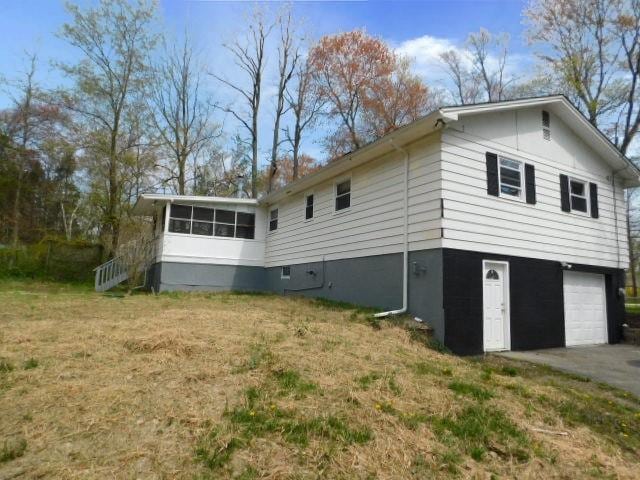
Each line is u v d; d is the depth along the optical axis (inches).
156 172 969.5
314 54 1016.2
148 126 911.0
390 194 410.0
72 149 887.7
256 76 1018.1
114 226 833.5
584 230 456.8
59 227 1240.8
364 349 263.6
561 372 290.8
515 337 375.2
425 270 356.2
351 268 462.3
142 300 481.1
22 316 335.3
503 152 394.6
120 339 239.1
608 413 202.1
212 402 161.0
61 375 181.5
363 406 166.7
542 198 420.8
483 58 1036.5
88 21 809.5
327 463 126.4
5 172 1015.0
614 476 137.9
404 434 148.3
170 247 636.7
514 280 382.6
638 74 709.9
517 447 149.6
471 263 355.6
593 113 738.2
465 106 354.3
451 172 355.6
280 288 629.3
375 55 983.0
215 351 223.0
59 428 137.9
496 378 241.8
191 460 123.1
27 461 119.7
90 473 114.7
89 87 831.7
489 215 373.7
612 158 488.7
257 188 1018.7
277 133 1032.2
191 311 362.6
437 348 325.1
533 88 812.0
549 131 439.8
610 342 458.9
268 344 245.4
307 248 561.0
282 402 163.6
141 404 155.9
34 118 1008.9
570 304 430.9
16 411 148.4
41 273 774.5
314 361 219.0
